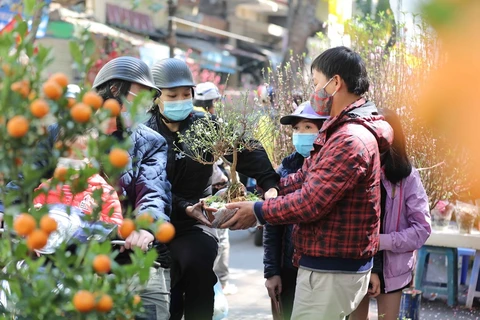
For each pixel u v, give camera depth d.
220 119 4.01
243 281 7.84
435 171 5.71
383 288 4.14
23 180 1.84
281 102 5.70
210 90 6.82
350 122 3.17
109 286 1.77
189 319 4.08
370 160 3.07
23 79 1.80
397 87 5.53
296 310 3.29
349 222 3.11
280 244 4.31
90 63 1.92
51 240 2.73
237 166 4.13
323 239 3.14
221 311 5.11
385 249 4.04
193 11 22.67
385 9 6.73
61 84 1.81
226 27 25.34
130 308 1.79
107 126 1.95
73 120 1.83
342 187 3.01
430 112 0.78
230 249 9.95
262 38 29.42
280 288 4.29
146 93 1.87
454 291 6.66
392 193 4.16
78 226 2.77
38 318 1.74
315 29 17.02
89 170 1.89
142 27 18.22
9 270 1.82
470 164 0.81
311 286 3.22
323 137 3.28
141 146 3.45
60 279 1.79
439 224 6.65
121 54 12.15
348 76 3.30
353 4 7.06
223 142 4.00
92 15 14.75
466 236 6.50
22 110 1.76
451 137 0.77
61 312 1.78
